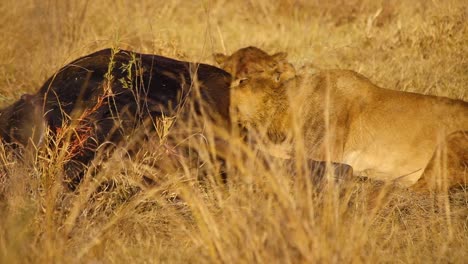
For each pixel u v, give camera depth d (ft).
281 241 28.22
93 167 34.96
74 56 52.65
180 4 65.98
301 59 55.83
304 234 27.86
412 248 31.24
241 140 37.01
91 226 32.50
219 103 39.14
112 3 62.34
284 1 66.39
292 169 35.01
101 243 31.01
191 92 38.63
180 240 31.96
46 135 34.86
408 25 59.31
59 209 33.12
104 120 36.58
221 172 36.45
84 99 37.47
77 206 32.12
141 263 30.14
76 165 35.09
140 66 38.29
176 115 36.83
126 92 37.78
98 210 33.60
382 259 30.22
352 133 40.91
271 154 39.45
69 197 33.73
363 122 40.75
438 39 55.98
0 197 34.27
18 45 52.75
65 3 57.31
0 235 29.14
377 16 63.26
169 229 32.96
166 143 35.86
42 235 31.12
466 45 55.31
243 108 39.96
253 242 28.25
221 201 31.50
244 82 39.91
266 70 40.32
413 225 34.09
